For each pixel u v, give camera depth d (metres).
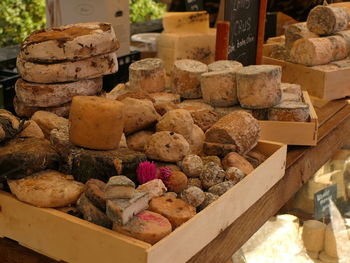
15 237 1.37
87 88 1.71
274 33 3.27
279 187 1.81
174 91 2.16
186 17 2.72
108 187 1.21
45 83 1.66
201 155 1.74
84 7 2.51
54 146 1.49
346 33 2.75
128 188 1.21
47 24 2.59
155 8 3.71
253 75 1.92
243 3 2.42
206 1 3.16
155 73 2.11
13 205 1.34
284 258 1.85
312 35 2.72
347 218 2.22
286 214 2.03
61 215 1.26
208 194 1.44
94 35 1.65
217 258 1.45
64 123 1.64
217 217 1.38
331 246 2.08
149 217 1.26
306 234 2.05
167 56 2.65
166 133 1.58
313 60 2.53
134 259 1.15
